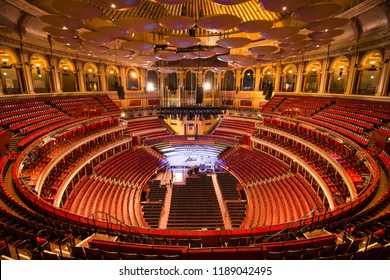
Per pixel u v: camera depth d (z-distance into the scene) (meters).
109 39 12.82
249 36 21.52
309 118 23.11
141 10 20.03
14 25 18.48
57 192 14.88
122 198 19.89
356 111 19.53
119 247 7.04
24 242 6.56
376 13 16.98
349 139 16.91
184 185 24.55
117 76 33.66
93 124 25.00
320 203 16.14
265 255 6.60
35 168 14.66
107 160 24.72
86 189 18.75
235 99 37.81
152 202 20.72
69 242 7.29
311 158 19.81
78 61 27.61
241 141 31.88
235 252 6.57
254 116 34.75
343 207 9.78
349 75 22.14
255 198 20.28
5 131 15.95
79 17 9.81
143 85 36.81
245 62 18.64
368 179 12.40
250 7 19.61
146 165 26.84
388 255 5.76
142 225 17.33
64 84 29.95
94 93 30.11
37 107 20.31
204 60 30.52
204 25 10.25
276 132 25.42
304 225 9.04
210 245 9.50
